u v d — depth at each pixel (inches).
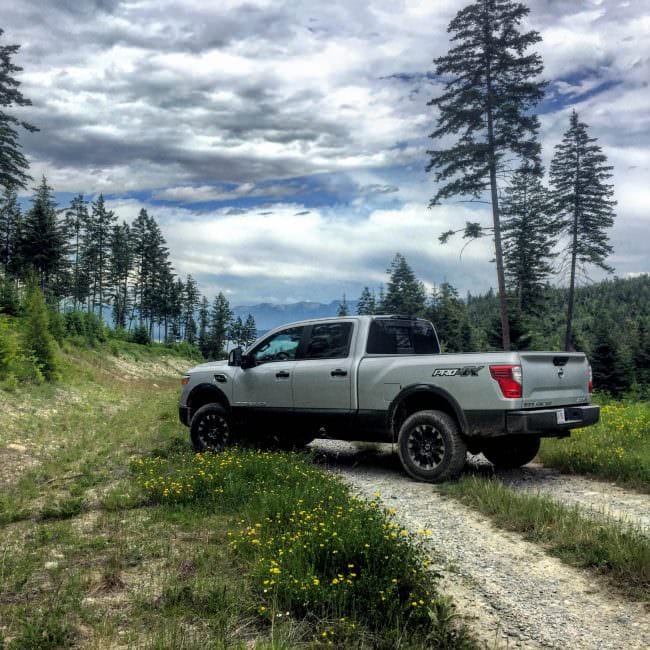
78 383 933.8
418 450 293.6
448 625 128.0
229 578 159.2
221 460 299.3
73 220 3385.8
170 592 146.1
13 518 239.1
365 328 327.9
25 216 2455.7
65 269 2591.0
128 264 3624.5
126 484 286.5
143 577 163.6
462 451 280.4
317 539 165.0
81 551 188.1
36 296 896.9
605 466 300.0
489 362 274.4
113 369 1606.8
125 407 837.8
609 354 1446.9
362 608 135.8
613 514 225.1
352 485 276.5
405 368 300.8
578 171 1530.5
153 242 3759.8
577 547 183.9
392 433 307.9
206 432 375.2
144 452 390.9
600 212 1501.0
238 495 244.2
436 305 2628.0
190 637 125.4
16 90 1389.0
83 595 150.3
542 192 1776.6
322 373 328.8
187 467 310.5
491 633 132.6
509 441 319.0
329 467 336.2
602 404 705.6
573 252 1519.4
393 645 121.3
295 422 340.5
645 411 516.1
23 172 1486.2
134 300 3757.4
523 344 1357.0
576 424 287.4
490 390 272.4
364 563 153.1
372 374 311.7
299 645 123.5
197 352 3115.2
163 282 3791.8
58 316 1432.1
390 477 304.7
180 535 203.9
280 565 153.6
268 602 141.5
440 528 212.8
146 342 2684.5
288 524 199.8
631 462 299.1
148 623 133.4
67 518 237.0
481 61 1125.7
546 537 197.0
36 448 448.5
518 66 1109.7
